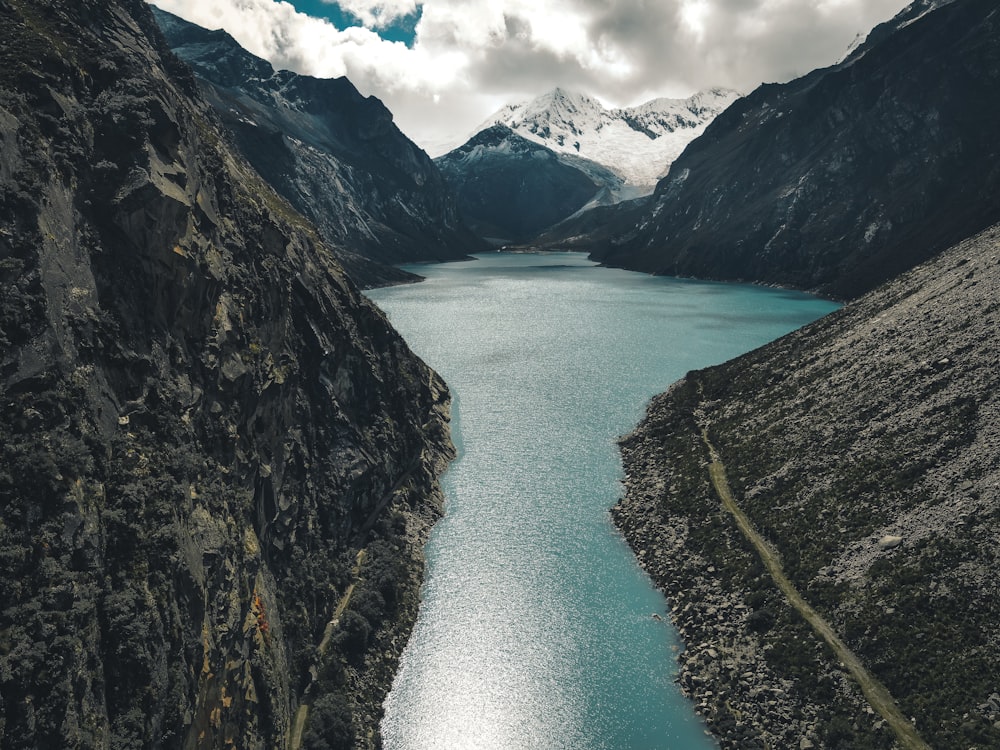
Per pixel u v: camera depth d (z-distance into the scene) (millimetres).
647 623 65312
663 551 75625
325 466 72938
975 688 48156
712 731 52625
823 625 58719
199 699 40688
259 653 48656
